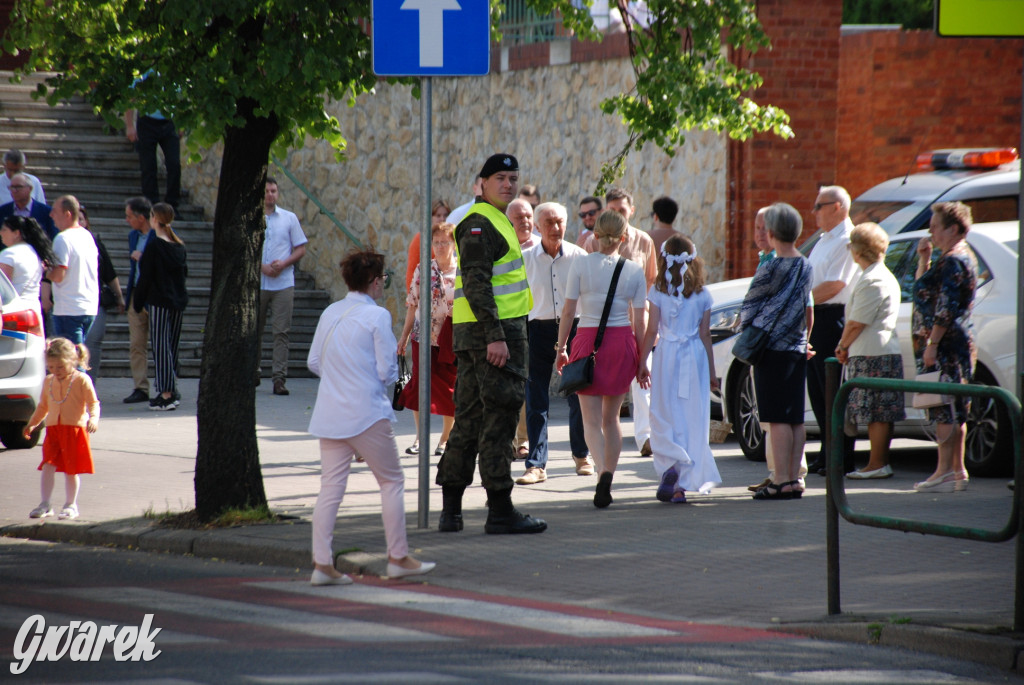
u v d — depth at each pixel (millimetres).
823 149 41750
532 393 29516
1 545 24047
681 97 27031
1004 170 34562
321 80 23125
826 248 29750
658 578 20078
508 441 23500
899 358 29031
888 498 26406
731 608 18297
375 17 23109
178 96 22828
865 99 53562
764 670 15195
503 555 21734
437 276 31703
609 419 26047
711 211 43000
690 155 43875
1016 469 15648
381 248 56750
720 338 34438
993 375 29031
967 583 19250
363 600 18906
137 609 18234
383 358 20031
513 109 51219
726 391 34000
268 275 46562
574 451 30703
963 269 27031
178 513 24906
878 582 19469
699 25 27297
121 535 23812
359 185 58094
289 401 45281
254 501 24531
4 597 19094
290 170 62406
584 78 47344
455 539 23031
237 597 19141
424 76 23562
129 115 61531
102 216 58656
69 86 23359
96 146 63750
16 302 34094
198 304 54594
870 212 35406
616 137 45844
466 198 53812
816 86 41531
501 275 23359
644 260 31812
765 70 41188
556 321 29500
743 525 23953
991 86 52906
